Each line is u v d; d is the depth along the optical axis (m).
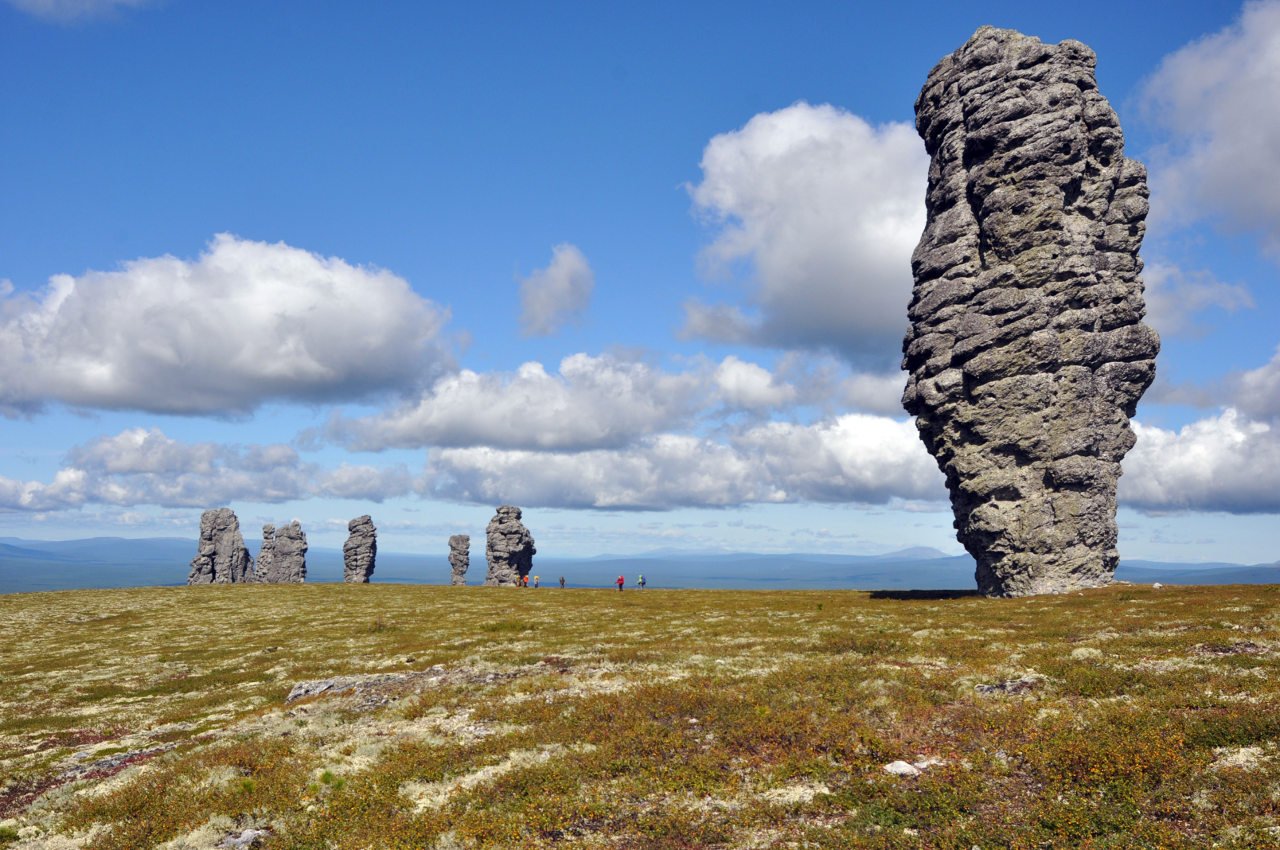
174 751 27.70
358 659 48.44
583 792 20.25
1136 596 52.97
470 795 20.28
